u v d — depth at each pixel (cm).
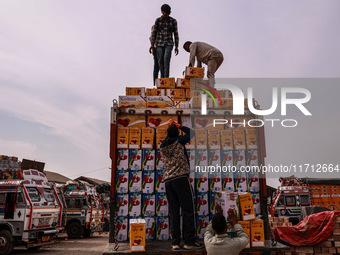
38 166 1278
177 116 482
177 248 388
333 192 1409
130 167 455
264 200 451
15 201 1071
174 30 866
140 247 378
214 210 450
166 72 845
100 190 2311
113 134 453
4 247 1035
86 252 1097
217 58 728
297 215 1379
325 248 633
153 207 448
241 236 381
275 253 633
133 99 500
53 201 1228
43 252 1112
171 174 415
